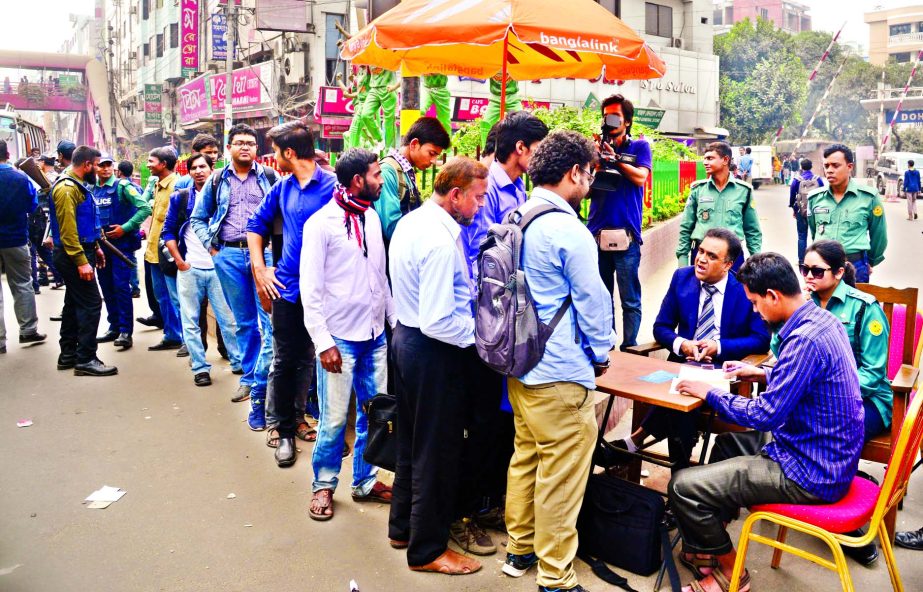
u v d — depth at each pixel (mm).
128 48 45344
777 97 35906
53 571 3326
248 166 5301
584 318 2922
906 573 3320
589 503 3348
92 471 4402
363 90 7797
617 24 4270
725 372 3381
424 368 3193
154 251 7094
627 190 4980
